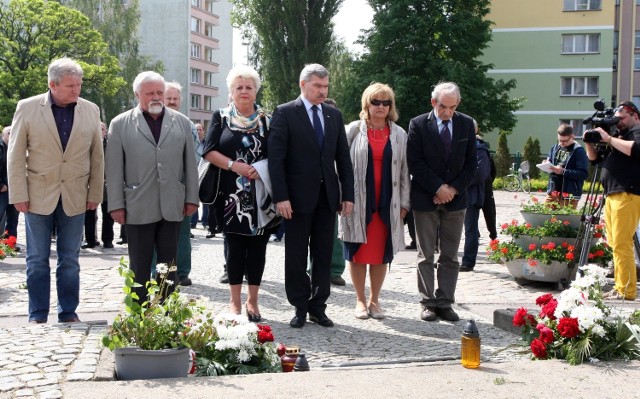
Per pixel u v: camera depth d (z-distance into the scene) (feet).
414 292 27.37
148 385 13.16
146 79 20.02
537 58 162.50
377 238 22.33
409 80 119.65
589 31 159.12
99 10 188.75
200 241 44.24
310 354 18.07
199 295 25.72
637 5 172.04
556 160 34.86
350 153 22.30
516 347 18.42
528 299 25.93
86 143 20.22
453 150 22.31
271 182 20.62
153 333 14.21
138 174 19.94
